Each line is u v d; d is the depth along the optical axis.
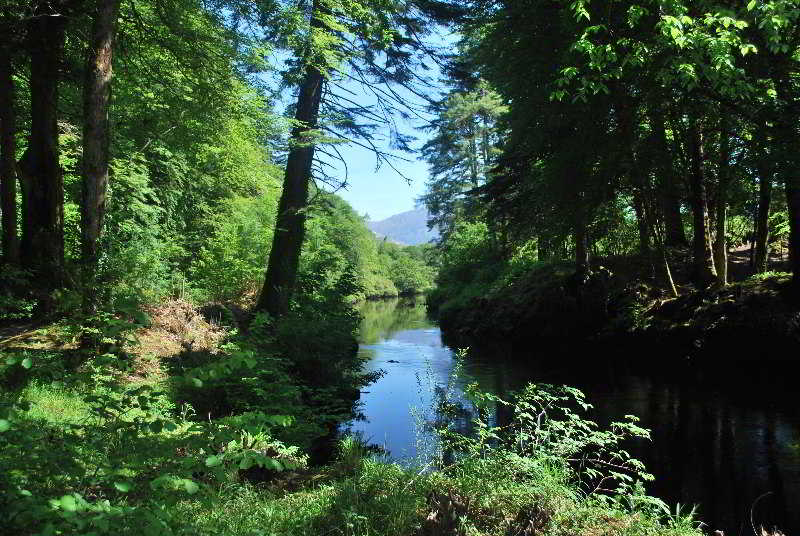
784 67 8.26
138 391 3.33
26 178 10.40
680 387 12.03
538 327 20.77
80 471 2.88
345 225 51.56
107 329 3.44
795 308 12.20
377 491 4.26
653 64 8.69
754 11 5.65
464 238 39.47
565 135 14.65
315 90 14.67
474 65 17.42
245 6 11.30
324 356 11.38
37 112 10.62
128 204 13.41
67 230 13.45
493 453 4.86
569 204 14.82
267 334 10.67
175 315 11.43
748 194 15.82
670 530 4.04
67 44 11.56
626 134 13.34
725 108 10.73
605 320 18.14
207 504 3.08
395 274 88.44
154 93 13.26
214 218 20.25
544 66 13.36
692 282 17.42
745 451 7.87
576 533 3.77
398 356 18.77
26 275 9.83
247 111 12.84
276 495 4.87
